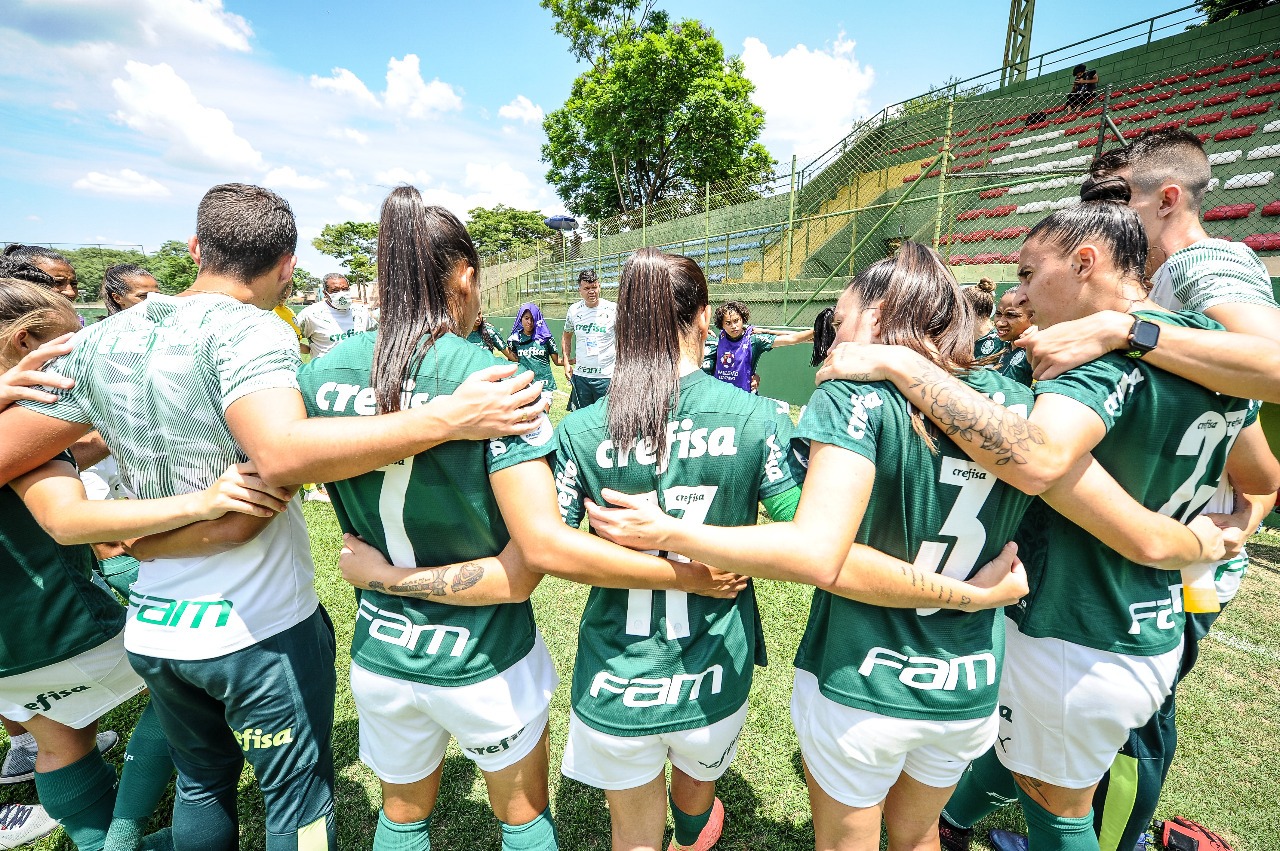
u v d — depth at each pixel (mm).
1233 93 11375
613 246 19484
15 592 1499
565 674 2902
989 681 1222
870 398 1118
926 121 14758
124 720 2600
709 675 1314
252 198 1356
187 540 1275
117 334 1271
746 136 25688
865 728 1212
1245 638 3131
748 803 2152
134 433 1271
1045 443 1042
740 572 1106
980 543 1180
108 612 1675
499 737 1360
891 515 1167
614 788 1374
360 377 1244
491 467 1201
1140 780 1523
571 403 6469
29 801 2207
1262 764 2289
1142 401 1160
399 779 1430
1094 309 1330
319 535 4562
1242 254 1490
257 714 1373
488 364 1224
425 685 1305
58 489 1326
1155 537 1156
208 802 1485
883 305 1234
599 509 1194
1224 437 1240
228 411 1190
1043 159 13039
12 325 1492
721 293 13992
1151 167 1688
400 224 1214
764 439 1245
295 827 1442
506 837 1496
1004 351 1882
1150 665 1307
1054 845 1437
